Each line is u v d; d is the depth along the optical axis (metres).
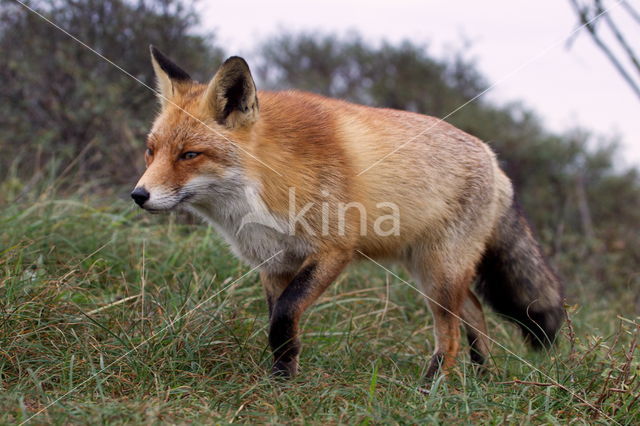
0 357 3.60
